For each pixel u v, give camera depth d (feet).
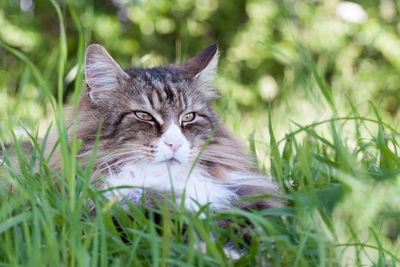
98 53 10.23
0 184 8.86
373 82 24.22
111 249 7.16
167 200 7.72
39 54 26.00
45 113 18.71
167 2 26.61
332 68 25.94
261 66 26.86
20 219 6.68
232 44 27.20
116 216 7.81
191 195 9.76
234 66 27.20
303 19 26.14
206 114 11.01
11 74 25.21
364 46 25.84
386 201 8.57
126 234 7.57
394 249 8.95
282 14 26.22
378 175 8.29
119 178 9.71
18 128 13.41
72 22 26.68
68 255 6.81
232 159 10.73
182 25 27.02
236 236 8.07
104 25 25.80
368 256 7.85
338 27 25.94
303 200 7.60
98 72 10.31
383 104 25.20
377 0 27.25
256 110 23.52
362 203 7.88
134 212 7.86
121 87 10.36
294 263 6.79
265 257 7.09
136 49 27.22
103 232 6.51
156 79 10.67
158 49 27.94
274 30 26.63
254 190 10.34
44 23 28.12
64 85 19.36
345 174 7.35
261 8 26.20
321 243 6.45
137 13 26.55
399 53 25.30
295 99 18.21
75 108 7.14
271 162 11.75
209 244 6.29
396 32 26.16
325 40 25.68
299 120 16.75
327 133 14.40
